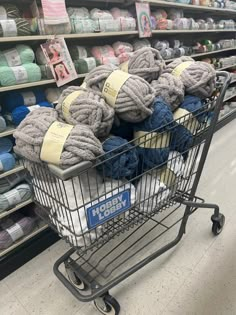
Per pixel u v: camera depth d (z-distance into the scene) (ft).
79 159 2.22
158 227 4.95
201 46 8.20
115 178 2.76
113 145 2.57
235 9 9.43
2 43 4.18
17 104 4.18
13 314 3.66
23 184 4.33
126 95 2.53
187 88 3.17
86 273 3.61
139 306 3.59
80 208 2.58
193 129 3.34
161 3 6.02
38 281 4.13
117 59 5.33
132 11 5.67
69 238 2.87
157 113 2.80
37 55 4.36
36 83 4.08
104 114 2.48
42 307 3.72
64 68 4.31
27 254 4.48
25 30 3.87
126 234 4.81
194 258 4.27
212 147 8.16
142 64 3.01
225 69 9.95
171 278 3.96
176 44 7.23
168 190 3.53
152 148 2.89
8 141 4.15
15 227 4.30
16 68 3.82
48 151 2.23
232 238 4.64
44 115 2.46
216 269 4.07
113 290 3.81
